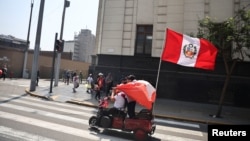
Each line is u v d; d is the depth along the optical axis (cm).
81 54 8894
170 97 1911
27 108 1092
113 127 760
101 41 2130
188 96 1877
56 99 1524
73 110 1177
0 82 2519
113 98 783
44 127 776
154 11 2012
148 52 2022
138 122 728
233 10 1806
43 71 4309
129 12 2077
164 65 1942
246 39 1253
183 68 1903
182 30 1916
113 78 2058
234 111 1568
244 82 1778
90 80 1958
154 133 850
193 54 925
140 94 727
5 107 1064
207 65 932
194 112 1420
